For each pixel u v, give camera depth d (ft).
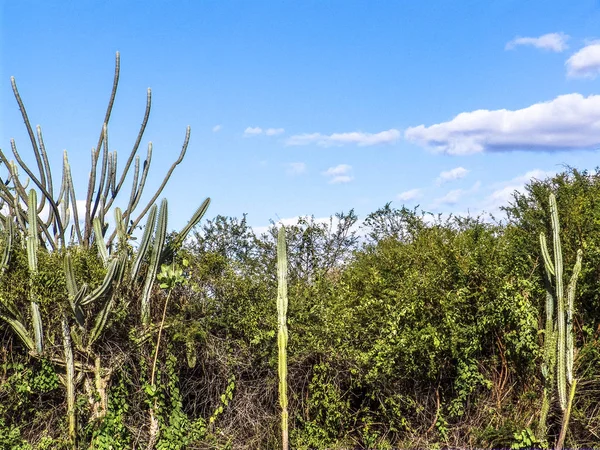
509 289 30.17
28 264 28.17
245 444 30.94
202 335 29.81
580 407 31.63
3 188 31.37
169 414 30.14
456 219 35.32
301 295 32.42
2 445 27.66
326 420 31.32
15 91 31.76
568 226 32.55
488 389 31.53
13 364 28.19
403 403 31.53
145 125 33.27
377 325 31.14
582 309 32.12
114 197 32.81
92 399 28.86
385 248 33.88
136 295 29.76
